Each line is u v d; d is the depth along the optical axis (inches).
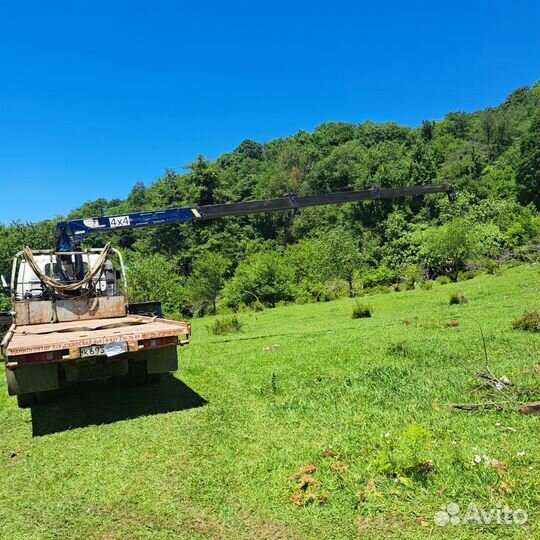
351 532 130.9
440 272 1471.5
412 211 2738.7
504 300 636.1
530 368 254.2
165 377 340.2
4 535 146.4
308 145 5098.4
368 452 172.7
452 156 3651.6
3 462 204.2
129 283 1178.0
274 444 194.7
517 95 5502.0
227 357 420.8
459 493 140.6
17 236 1096.2
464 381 248.2
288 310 1084.5
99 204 4451.3
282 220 3152.1
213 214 506.6
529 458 153.5
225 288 1521.9
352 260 1384.1
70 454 204.8
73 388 298.7
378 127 4955.7
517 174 2508.6
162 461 189.6
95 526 147.8
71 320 338.0
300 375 314.0
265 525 139.6
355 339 450.3
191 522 145.0
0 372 430.6
